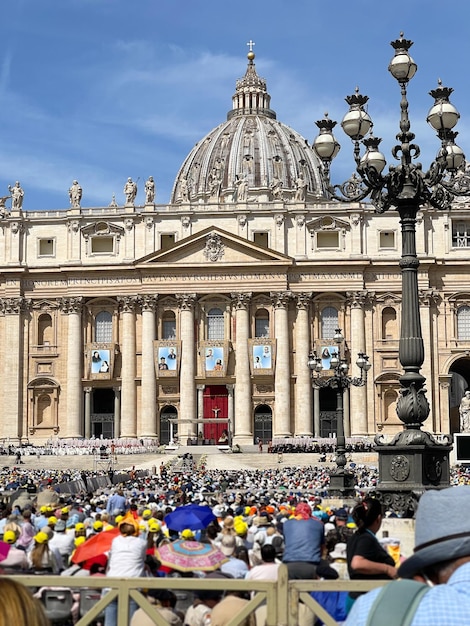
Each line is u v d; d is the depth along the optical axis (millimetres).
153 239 128500
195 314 127812
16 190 130500
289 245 128500
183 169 199750
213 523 23719
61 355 128500
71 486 64312
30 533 24703
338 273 127188
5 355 128625
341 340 58219
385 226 128375
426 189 30469
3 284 129500
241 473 86250
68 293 128500
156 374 126750
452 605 5988
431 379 126375
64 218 129750
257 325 129125
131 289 128125
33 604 5723
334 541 21141
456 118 33188
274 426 125938
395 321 127938
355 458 109062
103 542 18719
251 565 20828
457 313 128000
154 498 42281
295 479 74938
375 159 34562
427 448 28938
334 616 9398
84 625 9633
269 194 180625
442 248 128000
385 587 6297
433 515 6668
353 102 33844
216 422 121875
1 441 127500
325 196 184000
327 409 128375
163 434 128125
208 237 126688
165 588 9648
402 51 31469
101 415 128875
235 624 9320
